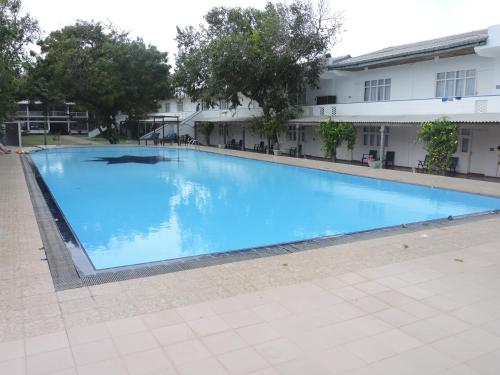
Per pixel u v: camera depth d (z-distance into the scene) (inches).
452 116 679.7
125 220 411.5
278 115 1008.2
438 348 140.9
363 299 180.5
